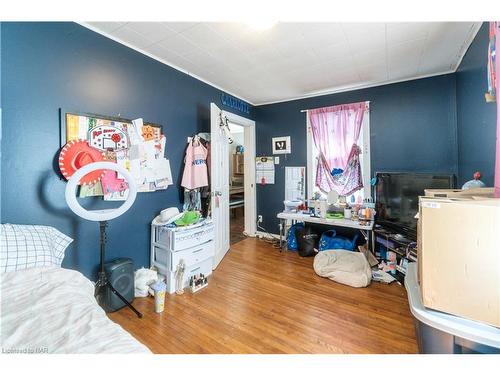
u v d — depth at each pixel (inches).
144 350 30.6
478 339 31.5
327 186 137.1
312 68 105.8
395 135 120.1
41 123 64.5
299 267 112.8
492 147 68.4
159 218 94.5
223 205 127.8
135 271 88.5
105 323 35.4
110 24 73.4
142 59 90.5
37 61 63.5
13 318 35.2
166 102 100.5
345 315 74.1
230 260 122.3
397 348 59.7
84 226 74.6
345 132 131.3
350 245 120.0
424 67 104.5
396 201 103.3
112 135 80.2
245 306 79.1
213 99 126.3
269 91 137.7
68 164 68.6
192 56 95.0
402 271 92.9
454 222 34.5
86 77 73.9
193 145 109.4
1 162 57.5
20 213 61.1
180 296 85.7
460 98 98.7
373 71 109.2
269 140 161.5
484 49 70.7
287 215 129.6
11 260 49.8
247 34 79.4
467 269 33.8
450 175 88.7
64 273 50.3
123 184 82.9
